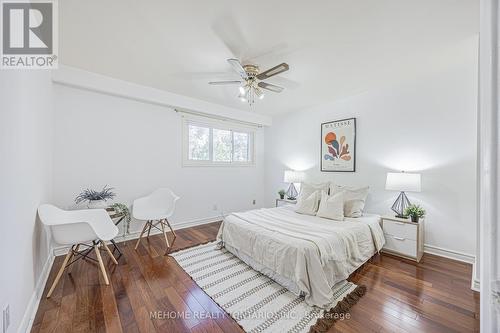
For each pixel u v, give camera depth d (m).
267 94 3.58
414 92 2.96
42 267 2.11
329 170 3.96
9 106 1.30
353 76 2.89
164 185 3.71
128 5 1.65
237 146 4.86
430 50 2.26
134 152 3.38
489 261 0.51
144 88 3.29
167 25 1.89
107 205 2.96
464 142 2.58
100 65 2.64
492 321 0.49
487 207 0.53
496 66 0.48
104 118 3.10
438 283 2.14
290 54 2.33
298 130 4.55
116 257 2.71
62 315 1.69
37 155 1.95
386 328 1.58
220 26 1.90
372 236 2.69
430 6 1.64
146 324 1.61
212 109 4.09
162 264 2.54
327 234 2.23
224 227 2.90
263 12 1.72
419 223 2.64
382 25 1.86
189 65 2.61
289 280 2.02
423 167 2.89
